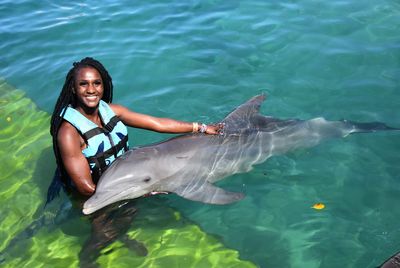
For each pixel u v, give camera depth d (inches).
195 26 156.6
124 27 157.2
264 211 93.7
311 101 122.3
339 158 104.4
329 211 91.9
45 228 92.0
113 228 91.6
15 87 133.1
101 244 88.5
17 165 109.0
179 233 90.8
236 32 152.8
